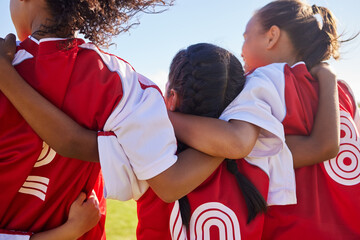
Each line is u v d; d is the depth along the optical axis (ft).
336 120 5.00
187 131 4.39
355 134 5.31
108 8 4.38
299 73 5.30
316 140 4.93
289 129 5.02
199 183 4.21
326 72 5.42
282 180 4.78
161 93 4.35
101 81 4.02
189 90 4.58
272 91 4.86
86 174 4.33
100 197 4.96
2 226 4.08
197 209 4.32
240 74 4.88
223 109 4.73
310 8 5.94
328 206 5.01
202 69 4.56
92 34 4.35
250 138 4.34
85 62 4.10
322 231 4.84
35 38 4.18
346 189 5.05
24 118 3.82
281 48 5.78
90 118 3.97
